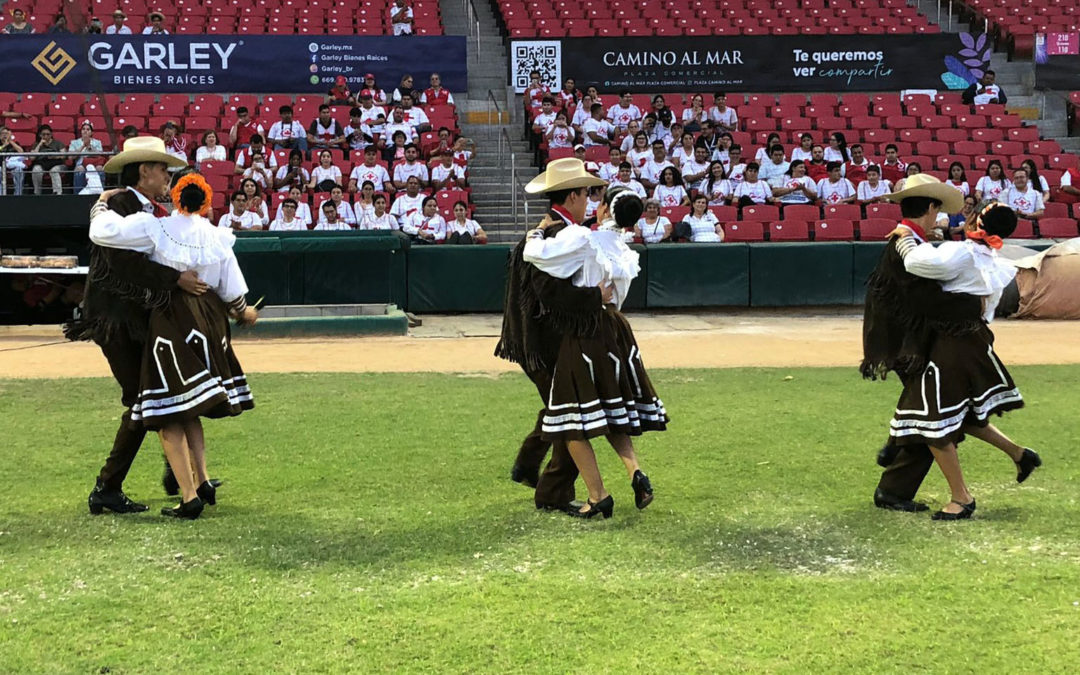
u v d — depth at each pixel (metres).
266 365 10.71
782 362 10.86
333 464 6.57
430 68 19.98
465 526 5.30
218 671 3.66
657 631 3.99
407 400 8.66
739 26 22.92
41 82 18.72
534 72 20.67
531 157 19.17
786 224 16.48
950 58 21.25
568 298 5.26
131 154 5.35
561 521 5.39
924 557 4.80
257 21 21.47
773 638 3.92
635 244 15.52
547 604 4.25
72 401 8.62
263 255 14.48
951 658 3.75
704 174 17.45
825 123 19.55
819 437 7.24
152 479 6.25
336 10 22.45
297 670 3.67
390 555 4.86
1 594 4.38
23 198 12.90
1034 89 21.89
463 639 3.92
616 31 22.84
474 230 15.96
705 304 15.54
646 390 5.52
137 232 5.13
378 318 13.09
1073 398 8.61
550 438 5.34
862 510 5.55
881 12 23.77
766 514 5.48
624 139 18.08
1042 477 6.19
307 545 5.00
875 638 3.91
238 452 6.86
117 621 4.09
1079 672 3.63
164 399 5.27
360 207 15.77
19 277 13.52
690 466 6.47
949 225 15.91
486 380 9.70
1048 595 4.32
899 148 19.03
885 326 5.51
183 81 19.33
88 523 5.36
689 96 20.66
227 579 4.55
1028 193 17.20
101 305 5.33
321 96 19.80
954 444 5.36
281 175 16.67
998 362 5.46
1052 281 14.33
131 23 21.09
